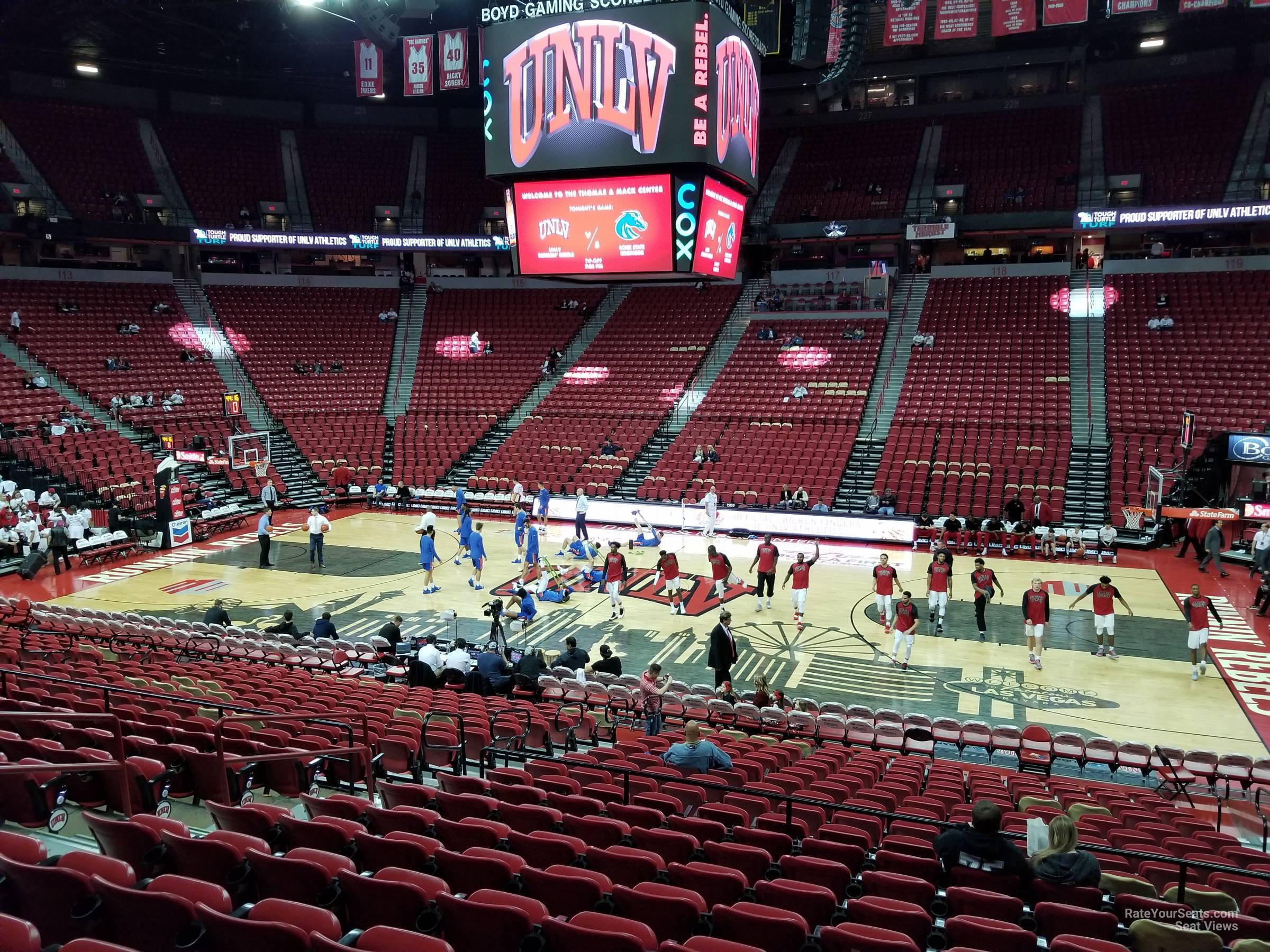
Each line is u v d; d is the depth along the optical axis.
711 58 14.95
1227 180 35.47
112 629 16.48
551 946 4.66
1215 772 11.45
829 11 16.58
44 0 32.72
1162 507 22.89
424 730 9.65
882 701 15.09
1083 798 9.96
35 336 33.22
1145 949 5.39
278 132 45.09
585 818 7.04
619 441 32.22
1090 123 40.12
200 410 33.62
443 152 46.22
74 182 38.41
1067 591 21.38
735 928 5.08
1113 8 23.53
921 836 7.72
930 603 18.86
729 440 30.88
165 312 37.41
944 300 35.22
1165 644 17.72
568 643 15.26
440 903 4.82
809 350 34.25
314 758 8.74
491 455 32.88
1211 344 29.72
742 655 17.28
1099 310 32.72
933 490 27.38
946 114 42.72
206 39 38.91
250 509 30.33
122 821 5.89
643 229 15.85
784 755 10.95
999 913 5.74
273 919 4.52
